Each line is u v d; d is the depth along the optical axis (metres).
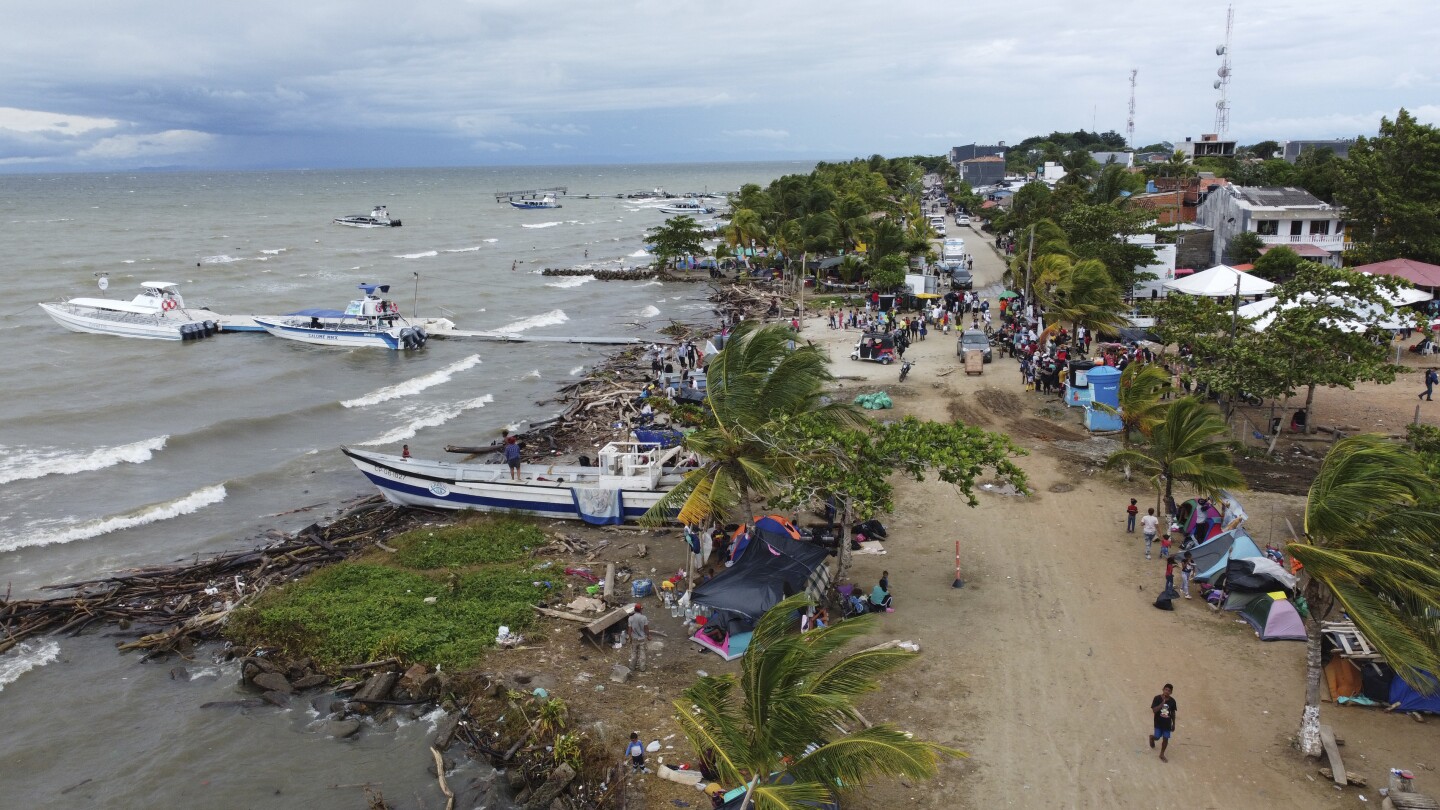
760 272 93.81
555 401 49.09
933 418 39.62
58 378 53.03
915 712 19.12
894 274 72.94
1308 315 32.72
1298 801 16.08
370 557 28.78
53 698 21.94
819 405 25.62
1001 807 16.23
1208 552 24.16
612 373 53.78
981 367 47.16
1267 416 38.16
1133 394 32.09
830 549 26.88
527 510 31.47
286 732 20.48
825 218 83.62
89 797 18.53
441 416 46.16
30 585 27.64
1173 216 80.00
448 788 18.27
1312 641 16.95
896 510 30.41
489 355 61.50
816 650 13.88
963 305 63.88
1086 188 95.06
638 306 80.69
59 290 84.12
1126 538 27.47
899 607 23.64
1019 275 61.53
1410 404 39.47
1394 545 15.28
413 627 23.42
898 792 16.69
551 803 17.31
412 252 123.69
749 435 23.58
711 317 74.44
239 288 88.69
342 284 92.75
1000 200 145.50
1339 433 35.66
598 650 22.41
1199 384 38.75
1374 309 36.50
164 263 106.25
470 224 181.50
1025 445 36.28
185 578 27.78
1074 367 40.91
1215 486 25.58
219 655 23.64
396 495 33.06
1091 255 56.25
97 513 33.56
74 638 24.70
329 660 22.53
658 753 18.22
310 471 38.25
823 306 72.69
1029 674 20.41
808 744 13.16
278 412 46.69
